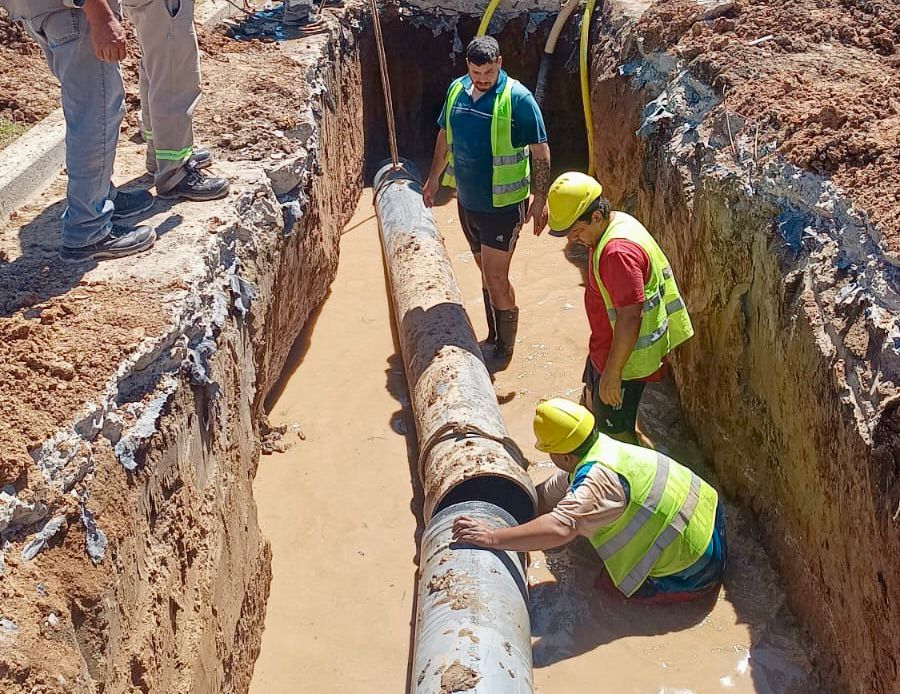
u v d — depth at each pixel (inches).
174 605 128.6
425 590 159.0
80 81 151.7
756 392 185.3
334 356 250.2
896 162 166.7
